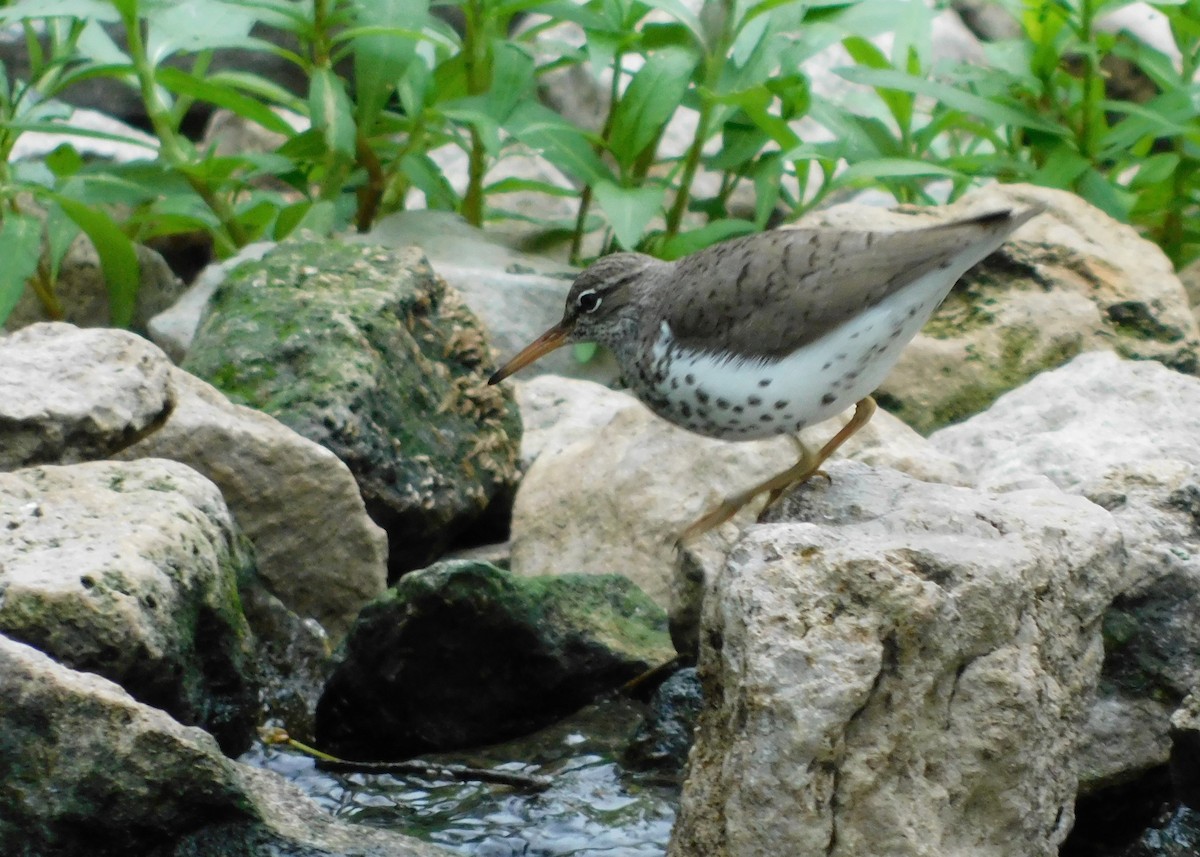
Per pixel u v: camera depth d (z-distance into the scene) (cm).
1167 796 1052
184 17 1697
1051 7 1747
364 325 1427
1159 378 1389
